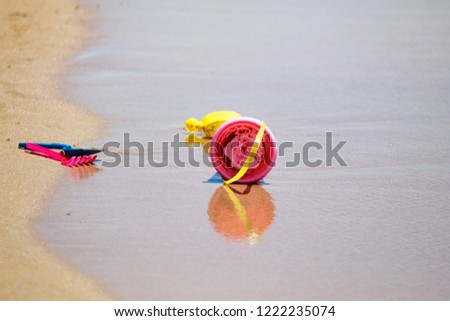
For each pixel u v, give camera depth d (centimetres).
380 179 2148
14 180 2056
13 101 2703
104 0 4491
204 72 3155
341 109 2745
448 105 2838
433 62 3434
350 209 1953
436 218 1917
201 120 2552
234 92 2898
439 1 4778
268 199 1998
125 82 2989
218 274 1631
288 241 1778
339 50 3578
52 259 1673
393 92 2975
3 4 4278
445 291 1596
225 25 3975
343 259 1705
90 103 2717
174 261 1680
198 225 1842
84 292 1555
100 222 1847
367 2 4691
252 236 1797
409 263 1698
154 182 2083
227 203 1964
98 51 3428
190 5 4438
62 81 2970
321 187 2083
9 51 3375
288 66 3288
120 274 1623
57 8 4238
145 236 1783
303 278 1625
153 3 4459
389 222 1889
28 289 1555
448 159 2311
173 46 3547
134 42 3600
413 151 2369
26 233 1783
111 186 2047
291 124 2567
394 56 3512
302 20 4150
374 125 2595
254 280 1612
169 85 2966
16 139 2342
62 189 2020
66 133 2417
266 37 3759
